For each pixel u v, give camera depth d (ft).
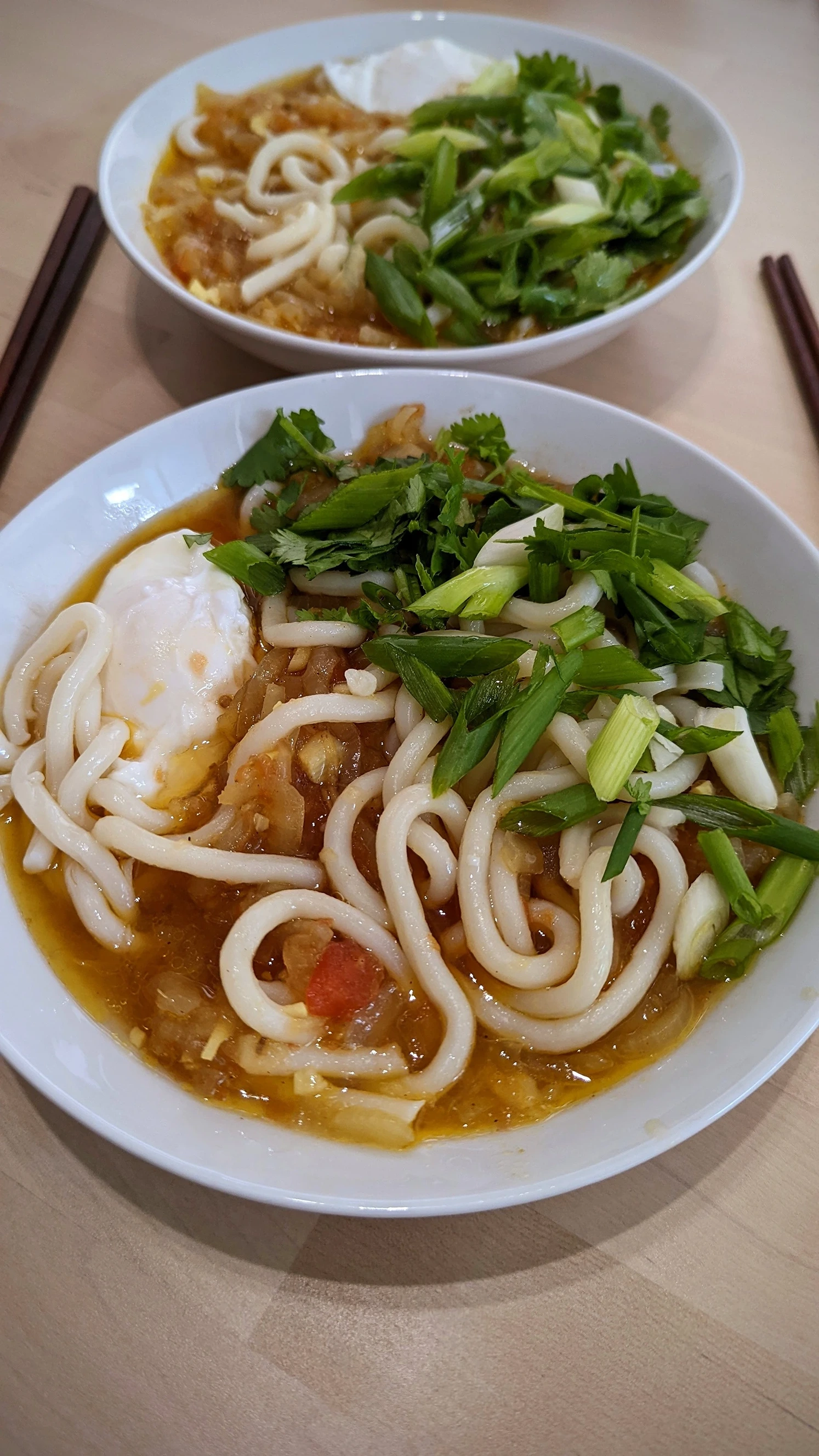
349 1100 0.71
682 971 0.75
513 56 1.38
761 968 0.72
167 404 1.14
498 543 0.85
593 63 1.36
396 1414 0.62
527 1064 0.74
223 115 1.33
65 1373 0.63
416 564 0.86
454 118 1.30
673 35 1.60
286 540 0.90
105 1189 0.69
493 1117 0.71
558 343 1.01
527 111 1.25
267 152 1.29
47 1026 0.69
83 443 1.11
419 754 0.81
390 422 1.00
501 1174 0.63
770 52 1.58
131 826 0.80
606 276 1.12
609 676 0.80
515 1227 0.68
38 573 0.91
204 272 1.18
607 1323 0.65
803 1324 0.65
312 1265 0.67
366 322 1.17
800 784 0.81
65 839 0.79
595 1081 0.72
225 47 1.34
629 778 0.76
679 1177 0.70
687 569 0.92
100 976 0.77
